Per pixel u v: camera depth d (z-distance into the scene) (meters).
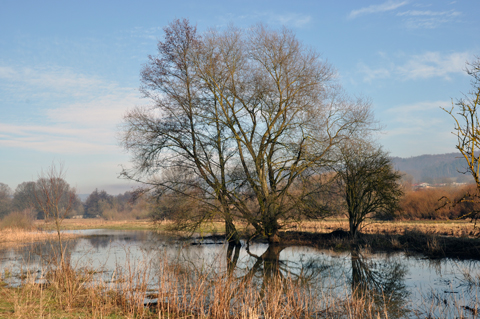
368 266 16.28
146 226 49.75
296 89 23.02
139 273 10.75
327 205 24.42
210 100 23.92
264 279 14.04
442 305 9.83
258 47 23.23
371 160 23.62
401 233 25.69
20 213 36.16
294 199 22.47
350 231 24.92
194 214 23.45
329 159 23.06
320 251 21.39
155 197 24.02
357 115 23.81
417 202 41.62
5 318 7.61
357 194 24.23
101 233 39.59
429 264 15.98
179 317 8.74
